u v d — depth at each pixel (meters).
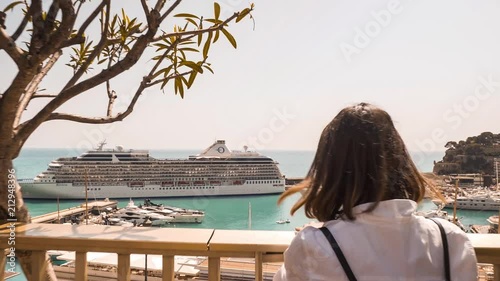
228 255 1.79
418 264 0.95
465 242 1.02
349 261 0.94
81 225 2.06
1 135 1.91
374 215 0.98
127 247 1.84
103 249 1.85
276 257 1.79
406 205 1.01
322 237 0.99
